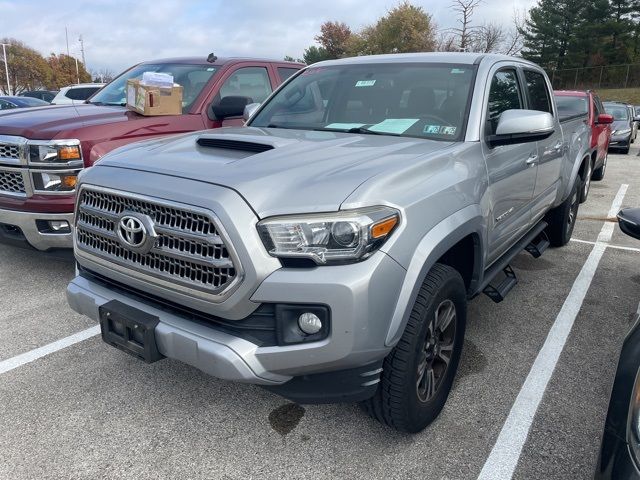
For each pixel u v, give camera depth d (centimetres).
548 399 319
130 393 320
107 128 473
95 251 276
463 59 372
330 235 220
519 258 592
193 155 275
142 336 247
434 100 345
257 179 233
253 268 219
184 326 241
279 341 225
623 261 590
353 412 304
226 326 235
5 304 439
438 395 289
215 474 256
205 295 231
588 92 973
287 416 300
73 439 279
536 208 450
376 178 239
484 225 308
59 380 332
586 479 255
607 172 1366
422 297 253
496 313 443
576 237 695
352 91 376
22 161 442
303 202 224
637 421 176
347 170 247
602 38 5247
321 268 220
